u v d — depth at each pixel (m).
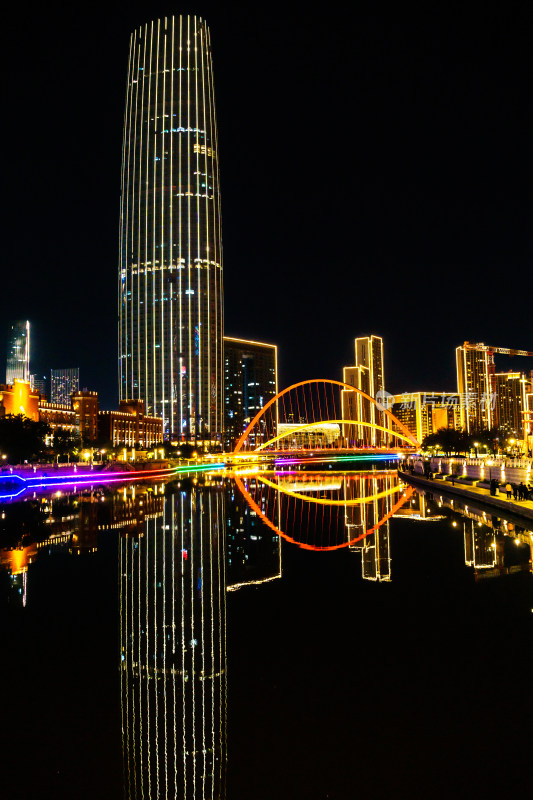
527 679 12.84
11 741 10.80
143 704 12.17
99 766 9.97
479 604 18.69
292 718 11.34
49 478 96.44
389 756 10.02
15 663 14.62
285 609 19.03
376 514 47.22
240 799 8.91
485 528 35.47
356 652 14.77
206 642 15.87
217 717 11.48
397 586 21.56
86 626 17.64
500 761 9.78
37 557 29.17
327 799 8.80
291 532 38.56
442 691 12.36
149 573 25.17
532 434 160.75
